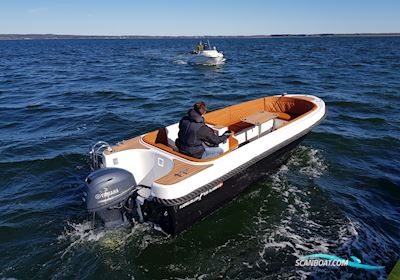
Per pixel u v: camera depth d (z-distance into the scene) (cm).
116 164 470
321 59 3531
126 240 426
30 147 779
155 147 486
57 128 952
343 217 495
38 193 560
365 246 430
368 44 8144
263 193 561
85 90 1633
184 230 443
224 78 2056
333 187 586
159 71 2559
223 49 6519
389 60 3200
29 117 1085
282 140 559
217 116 671
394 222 484
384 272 386
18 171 644
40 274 375
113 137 869
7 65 3338
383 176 625
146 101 1332
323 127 922
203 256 409
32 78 2206
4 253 408
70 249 414
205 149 528
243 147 483
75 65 3281
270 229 464
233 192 498
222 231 457
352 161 696
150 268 387
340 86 1620
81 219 480
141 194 459
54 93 1555
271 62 3272
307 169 655
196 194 402
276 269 388
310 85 1680
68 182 601
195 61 2956
